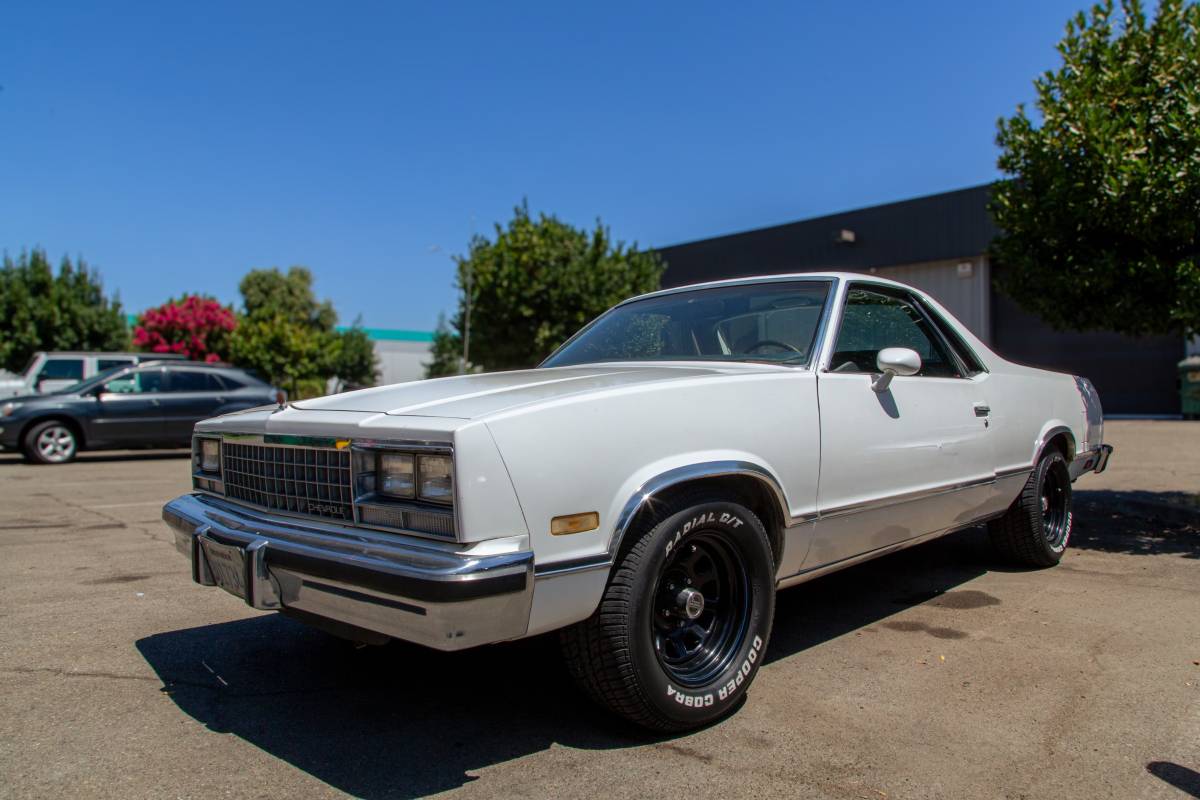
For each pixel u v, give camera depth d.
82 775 2.34
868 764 2.38
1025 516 4.48
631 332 3.87
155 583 4.57
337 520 2.47
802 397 2.97
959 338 4.02
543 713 2.79
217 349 26.17
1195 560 4.89
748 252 25.05
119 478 9.98
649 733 2.59
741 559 2.73
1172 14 5.30
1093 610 3.87
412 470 2.27
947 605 4.00
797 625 3.72
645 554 2.41
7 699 2.91
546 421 2.29
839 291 3.39
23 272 23.64
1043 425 4.53
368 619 2.27
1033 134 5.65
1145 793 2.20
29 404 11.73
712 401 2.68
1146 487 7.45
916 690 2.93
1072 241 5.63
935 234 21.22
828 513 3.04
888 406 3.35
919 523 3.61
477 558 2.09
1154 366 18.73
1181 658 3.21
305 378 25.94
